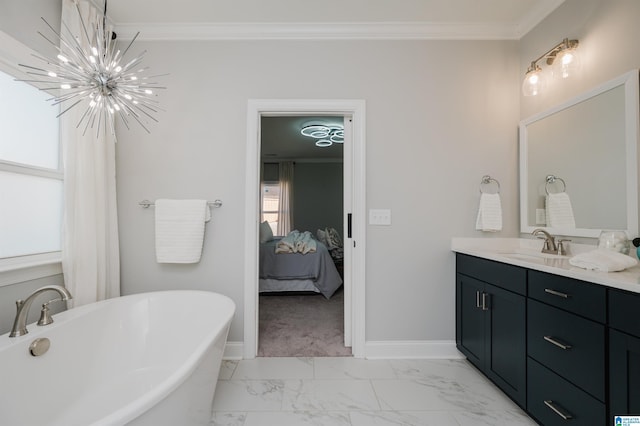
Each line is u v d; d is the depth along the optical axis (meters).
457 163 2.21
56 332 1.34
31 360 1.22
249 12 2.04
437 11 2.04
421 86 2.21
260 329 2.64
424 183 2.20
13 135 1.58
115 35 2.15
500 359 1.65
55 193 1.81
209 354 1.28
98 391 1.50
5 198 1.53
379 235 2.19
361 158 2.18
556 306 1.27
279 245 3.84
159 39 2.19
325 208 6.72
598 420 1.07
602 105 1.58
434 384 1.80
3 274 1.44
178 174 2.19
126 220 2.17
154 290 2.17
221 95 2.20
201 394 1.24
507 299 1.60
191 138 2.19
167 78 2.19
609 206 1.54
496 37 2.22
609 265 1.16
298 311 3.15
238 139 2.20
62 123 1.76
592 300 1.10
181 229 2.09
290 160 6.63
